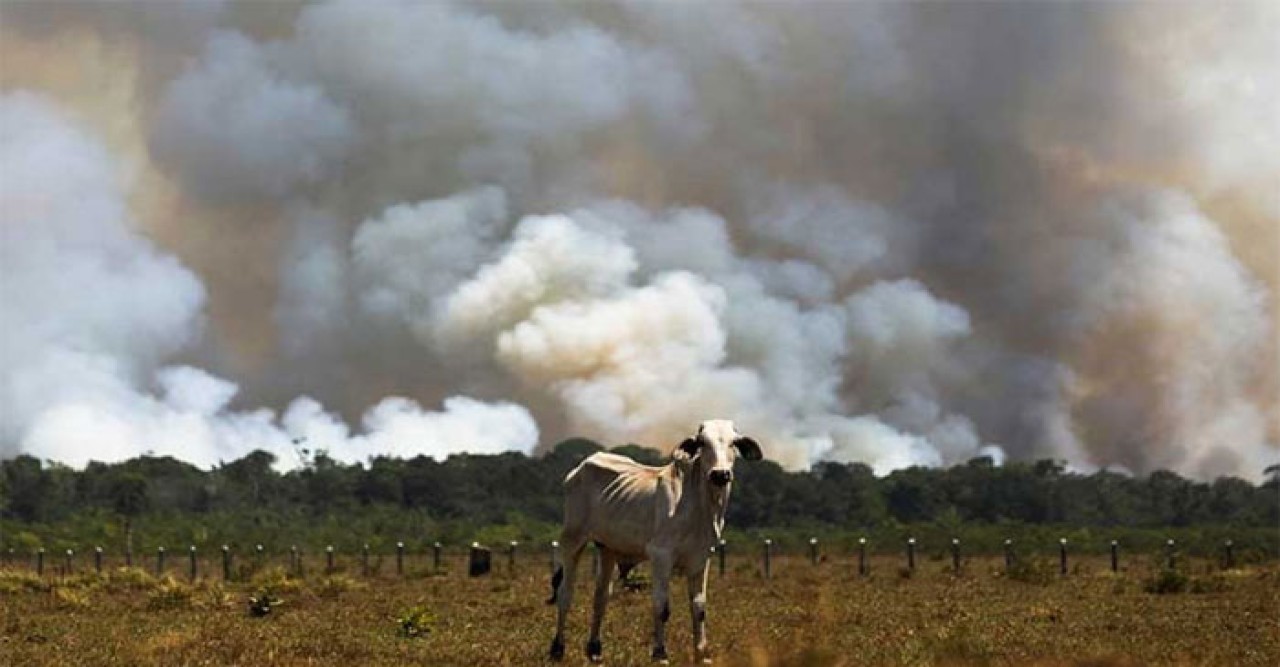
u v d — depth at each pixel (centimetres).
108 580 9550
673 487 3975
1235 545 16212
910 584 9581
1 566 13762
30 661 4444
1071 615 6178
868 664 4016
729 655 3931
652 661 3966
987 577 10369
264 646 4794
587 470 4194
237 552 16600
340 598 7994
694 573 3975
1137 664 4003
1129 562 13838
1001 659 4159
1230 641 4862
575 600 7131
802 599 7438
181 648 4741
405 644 4956
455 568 13025
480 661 4331
